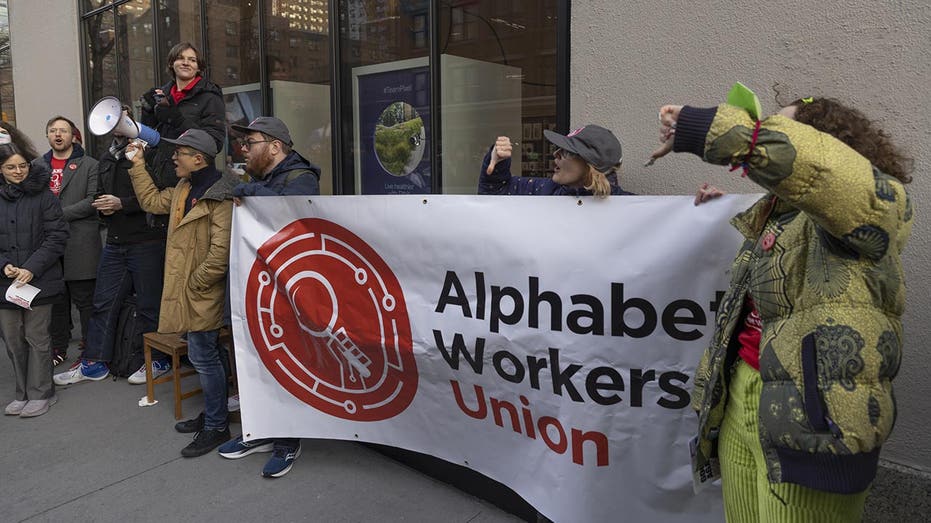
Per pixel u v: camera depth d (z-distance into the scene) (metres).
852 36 2.37
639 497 2.43
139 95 6.75
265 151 3.60
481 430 2.84
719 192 2.19
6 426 4.41
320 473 3.66
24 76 8.09
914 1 2.23
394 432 3.20
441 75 4.28
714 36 2.70
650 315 2.31
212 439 3.96
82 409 4.67
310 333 3.35
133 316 5.17
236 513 3.29
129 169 4.44
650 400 2.36
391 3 4.50
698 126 1.48
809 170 1.39
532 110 3.74
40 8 7.63
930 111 2.24
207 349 3.88
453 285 2.79
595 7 3.04
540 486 2.64
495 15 3.88
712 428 1.86
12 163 4.38
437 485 3.51
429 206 2.81
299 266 3.32
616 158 2.52
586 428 2.47
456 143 4.25
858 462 1.50
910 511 2.29
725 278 2.19
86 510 3.36
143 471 3.74
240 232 3.52
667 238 2.27
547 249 2.48
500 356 2.67
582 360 2.45
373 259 3.04
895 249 1.48
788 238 1.59
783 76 2.54
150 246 5.00
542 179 3.06
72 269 5.55
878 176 1.43
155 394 4.93
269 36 5.40
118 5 6.80
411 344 2.98
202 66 4.82
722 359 1.76
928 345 2.28
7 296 4.30
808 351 1.51
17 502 3.45
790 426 1.52
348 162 4.94
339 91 4.88
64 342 5.75
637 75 2.94
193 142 3.76
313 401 3.45
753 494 1.75
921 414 2.30
